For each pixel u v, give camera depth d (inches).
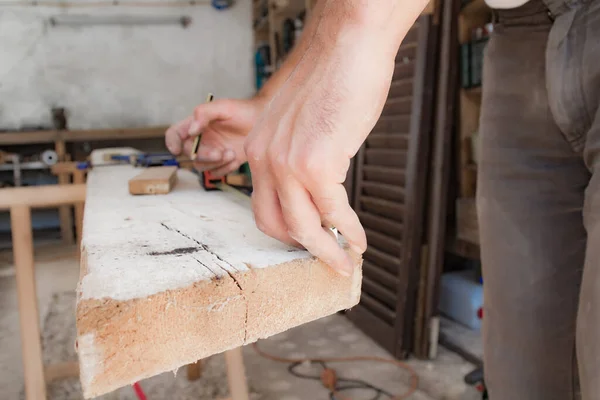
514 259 35.2
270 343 78.4
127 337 13.9
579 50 28.1
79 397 60.7
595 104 27.9
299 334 81.9
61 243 151.6
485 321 37.8
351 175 86.2
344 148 15.4
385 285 77.4
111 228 23.0
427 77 67.2
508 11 34.4
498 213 36.2
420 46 66.7
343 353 75.0
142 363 14.3
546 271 34.0
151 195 35.3
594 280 23.3
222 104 36.8
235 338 16.1
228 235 21.3
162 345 14.5
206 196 34.9
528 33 33.6
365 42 15.1
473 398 61.7
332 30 15.6
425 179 69.8
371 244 81.3
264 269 16.3
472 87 74.5
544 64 32.8
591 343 22.9
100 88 178.2
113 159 68.3
